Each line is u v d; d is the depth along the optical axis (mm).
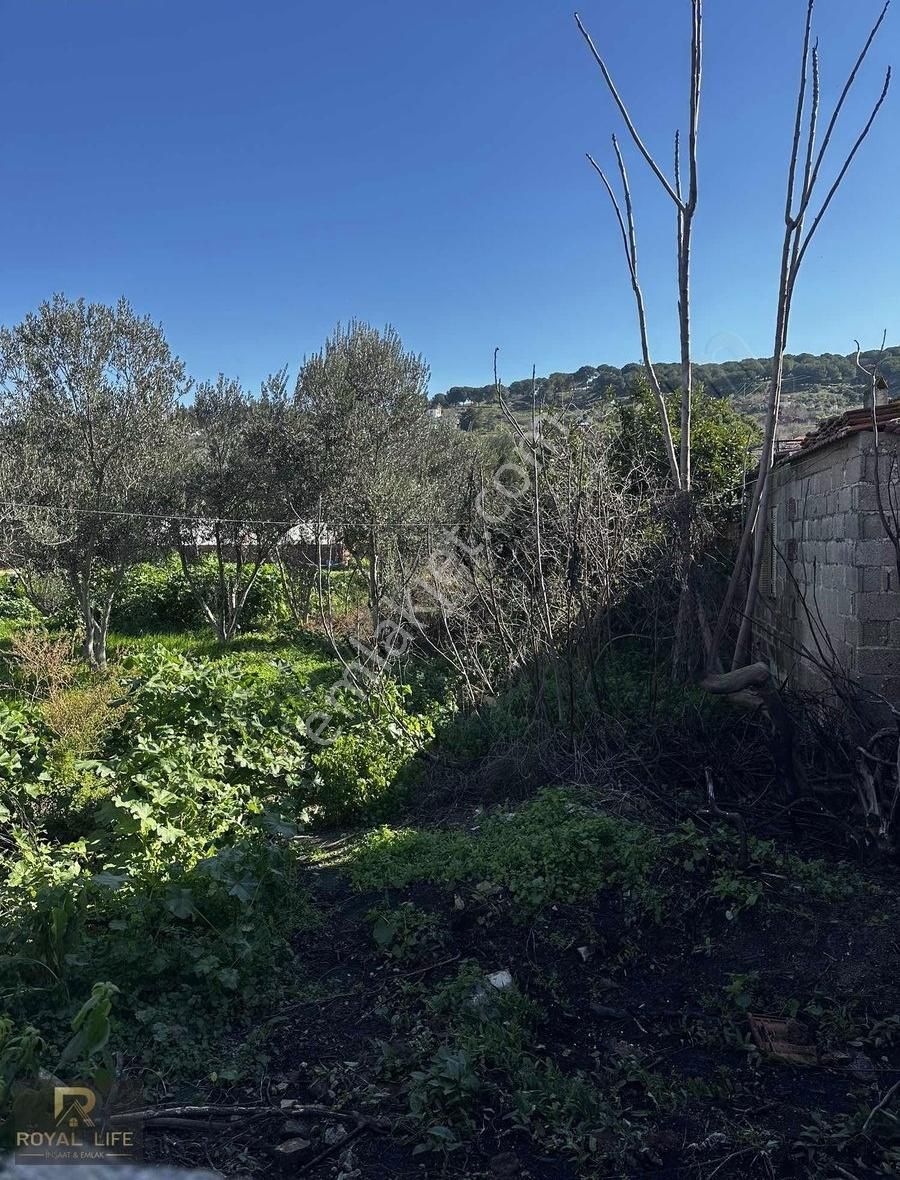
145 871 4184
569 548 6555
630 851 4195
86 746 6152
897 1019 3154
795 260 6156
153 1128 2707
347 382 12469
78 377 11055
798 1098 2867
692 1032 3242
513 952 3783
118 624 14766
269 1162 2598
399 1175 2551
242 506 13500
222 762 6055
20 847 4879
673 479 7238
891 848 4215
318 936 4105
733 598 6711
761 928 3748
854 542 5527
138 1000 3367
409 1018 3340
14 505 10547
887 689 5414
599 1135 2672
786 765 4895
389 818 5938
